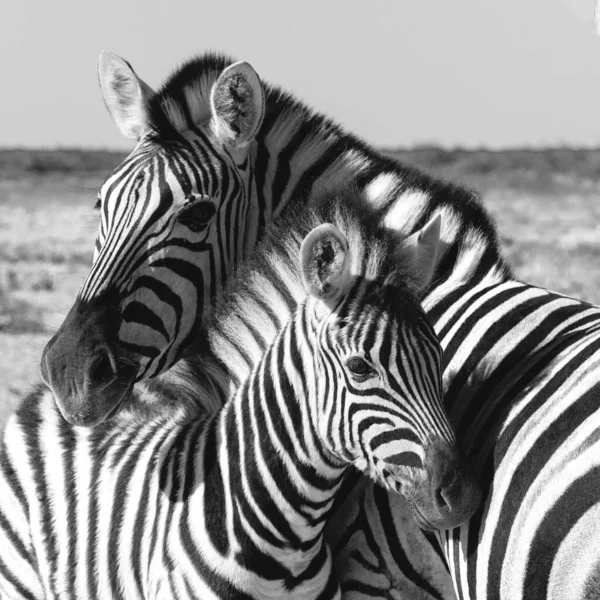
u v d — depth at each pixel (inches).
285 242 301.1
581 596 216.8
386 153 335.0
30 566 325.1
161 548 285.7
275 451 277.1
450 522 240.8
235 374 311.3
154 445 305.0
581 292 960.3
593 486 218.7
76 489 312.8
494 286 290.4
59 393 277.7
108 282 287.9
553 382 244.8
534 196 2138.3
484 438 253.8
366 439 259.0
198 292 300.7
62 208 1924.2
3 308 908.0
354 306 261.1
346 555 287.4
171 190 295.3
